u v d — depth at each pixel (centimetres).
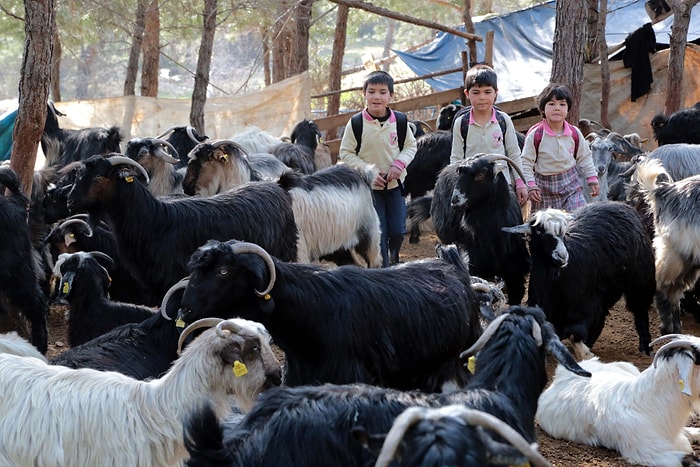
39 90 753
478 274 716
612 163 1077
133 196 646
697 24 1766
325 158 1269
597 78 1501
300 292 487
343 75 2478
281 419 363
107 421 415
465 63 1452
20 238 686
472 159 691
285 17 1745
